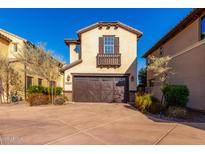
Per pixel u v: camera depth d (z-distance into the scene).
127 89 15.65
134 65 15.73
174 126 6.50
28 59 14.43
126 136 5.15
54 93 15.53
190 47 11.73
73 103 14.78
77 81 15.78
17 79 16.55
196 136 5.21
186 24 12.66
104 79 15.80
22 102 15.65
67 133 5.43
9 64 15.76
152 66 13.56
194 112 10.12
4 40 17.86
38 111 10.16
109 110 10.68
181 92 9.38
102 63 15.60
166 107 9.74
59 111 10.19
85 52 15.90
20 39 18.39
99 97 15.67
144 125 6.64
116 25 15.87
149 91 18.95
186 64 12.33
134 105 13.27
